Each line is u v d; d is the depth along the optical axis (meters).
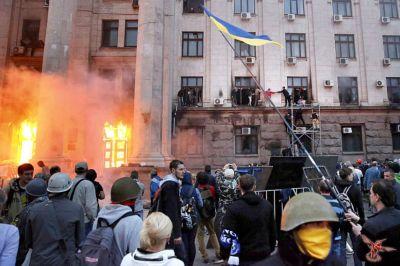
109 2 24.66
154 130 14.97
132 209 3.53
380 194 3.19
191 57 26.41
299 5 27.31
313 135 24.11
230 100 25.70
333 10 27.42
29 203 4.35
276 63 26.12
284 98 25.58
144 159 14.40
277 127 24.78
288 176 7.55
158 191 4.97
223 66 26.19
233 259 3.73
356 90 26.33
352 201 5.60
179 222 4.77
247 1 27.28
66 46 16.12
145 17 15.86
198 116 25.19
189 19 26.91
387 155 25.12
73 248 3.70
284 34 26.66
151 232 2.48
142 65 15.44
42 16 24.30
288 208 1.92
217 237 7.16
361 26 27.05
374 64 26.56
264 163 24.03
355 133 25.59
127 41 24.45
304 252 1.83
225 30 11.94
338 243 4.68
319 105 25.11
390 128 25.52
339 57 26.73
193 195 5.86
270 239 4.01
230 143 24.83
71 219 3.73
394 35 27.14
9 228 3.09
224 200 7.57
